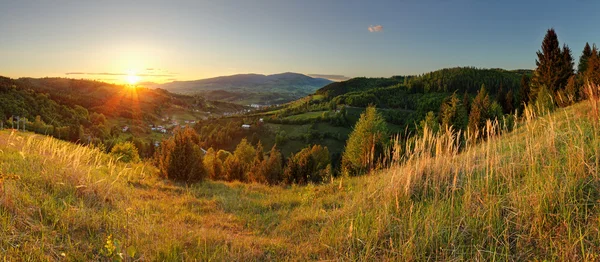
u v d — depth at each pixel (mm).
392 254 4016
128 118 148000
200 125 144000
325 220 6156
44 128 48844
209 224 6301
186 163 13234
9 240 3516
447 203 4914
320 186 11203
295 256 4469
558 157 4980
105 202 6012
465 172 5883
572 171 4406
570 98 8359
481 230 4023
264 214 7809
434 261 3770
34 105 89375
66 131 53156
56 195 5449
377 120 24484
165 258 4004
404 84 165250
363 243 4305
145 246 4199
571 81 15688
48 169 6723
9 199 4344
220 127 121438
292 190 12555
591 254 3041
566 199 3945
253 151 45188
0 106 75312
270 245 4941
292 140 98375
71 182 6254
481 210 4371
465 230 4059
